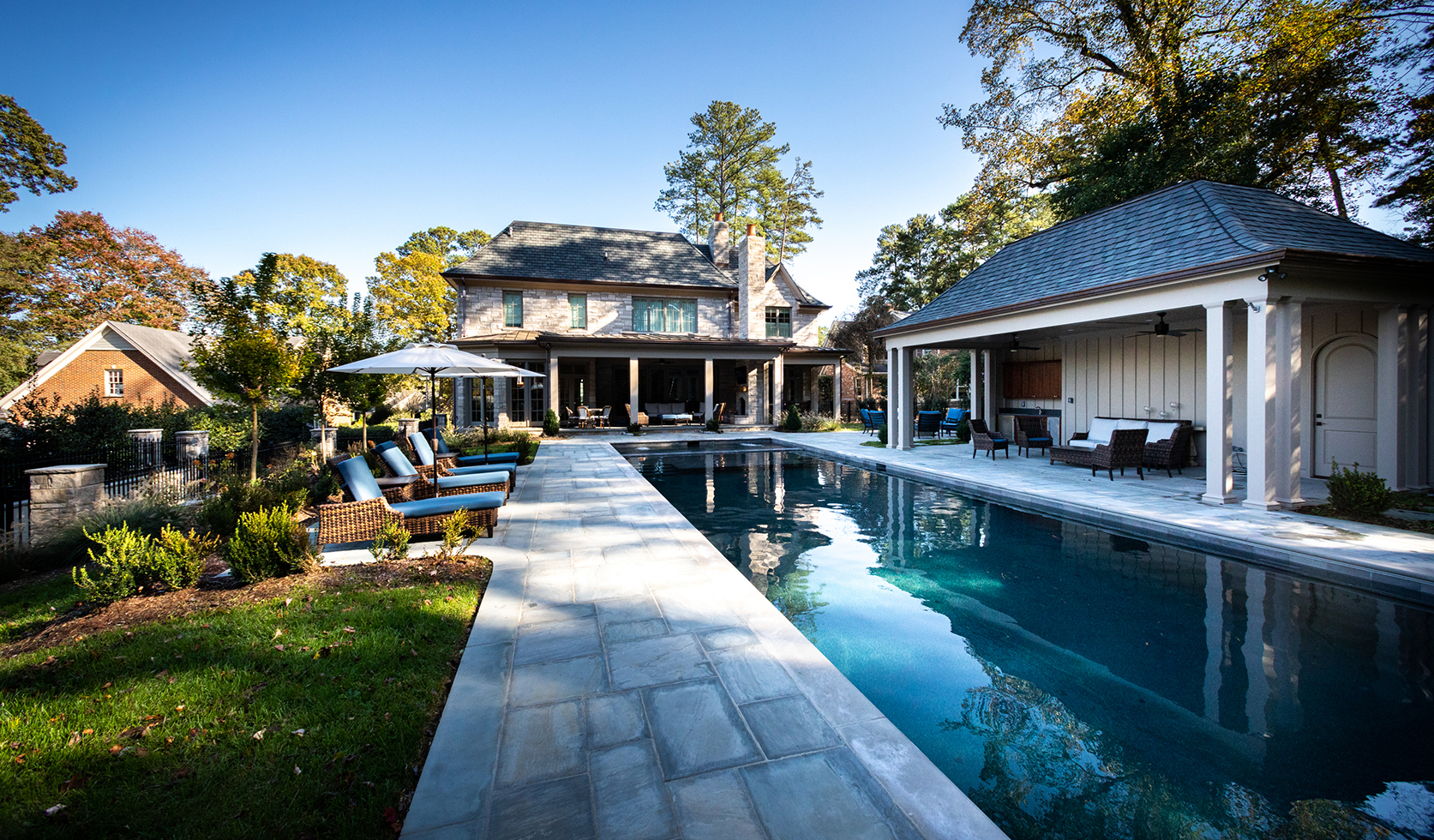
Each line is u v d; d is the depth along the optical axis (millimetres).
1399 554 5008
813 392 26109
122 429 9945
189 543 4520
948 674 3299
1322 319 8805
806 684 2865
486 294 20531
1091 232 10828
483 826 1863
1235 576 5016
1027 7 17734
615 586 4414
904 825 1870
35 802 1990
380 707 2625
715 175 34750
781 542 6406
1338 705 2898
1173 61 16281
